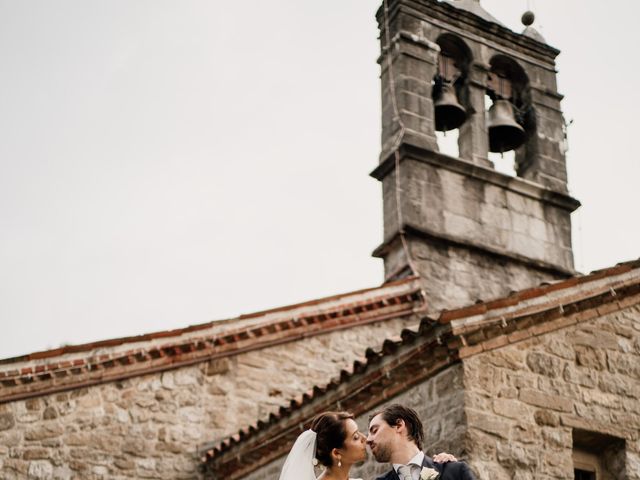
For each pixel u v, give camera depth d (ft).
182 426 46.93
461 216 54.39
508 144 58.44
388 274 54.44
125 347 46.80
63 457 44.42
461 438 31.27
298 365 50.44
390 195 54.80
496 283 54.13
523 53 60.39
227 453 44.06
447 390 32.53
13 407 44.60
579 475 34.30
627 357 35.83
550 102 59.88
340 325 51.83
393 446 19.93
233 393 48.52
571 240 57.31
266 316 50.26
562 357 34.45
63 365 45.44
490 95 59.16
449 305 52.54
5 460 43.52
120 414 46.16
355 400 36.27
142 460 45.60
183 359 48.19
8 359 44.65
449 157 54.85
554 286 34.63
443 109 57.16
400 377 34.32
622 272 36.50
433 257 53.21
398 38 57.36
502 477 31.09
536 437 32.42
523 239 55.67
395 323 52.90
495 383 32.60
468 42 58.85
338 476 20.22
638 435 34.60
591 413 33.99
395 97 56.34
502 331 33.32
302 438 20.51
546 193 57.16
